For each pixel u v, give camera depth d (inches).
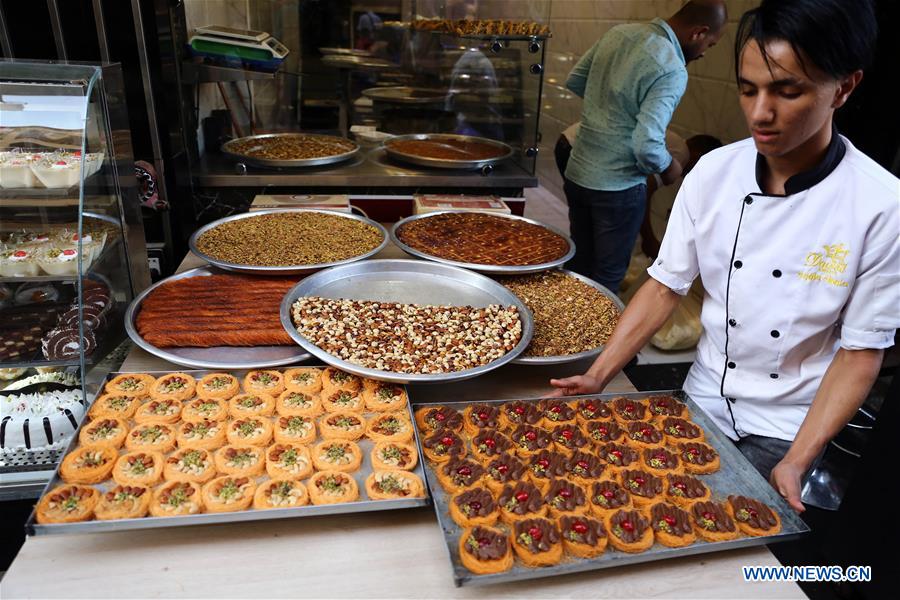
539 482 50.3
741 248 56.1
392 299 73.9
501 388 65.1
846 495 80.0
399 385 59.6
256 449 50.6
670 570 44.2
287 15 143.8
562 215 226.8
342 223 97.4
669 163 113.0
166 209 109.7
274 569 42.1
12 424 65.3
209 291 75.1
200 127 128.2
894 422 73.4
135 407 54.7
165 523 41.9
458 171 128.5
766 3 40.8
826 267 51.8
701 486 50.9
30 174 64.0
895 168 101.7
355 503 44.3
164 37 100.2
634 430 57.3
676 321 138.6
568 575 43.3
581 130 121.0
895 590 73.7
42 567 41.0
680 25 108.6
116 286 75.9
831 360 57.8
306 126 154.7
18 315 67.7
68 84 65.6
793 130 42.9
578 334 70.7
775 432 60.0
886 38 98.7
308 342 60.7
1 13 93.4
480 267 80.4
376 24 144.6
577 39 227.0
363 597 40.4
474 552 41.8
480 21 131.7
